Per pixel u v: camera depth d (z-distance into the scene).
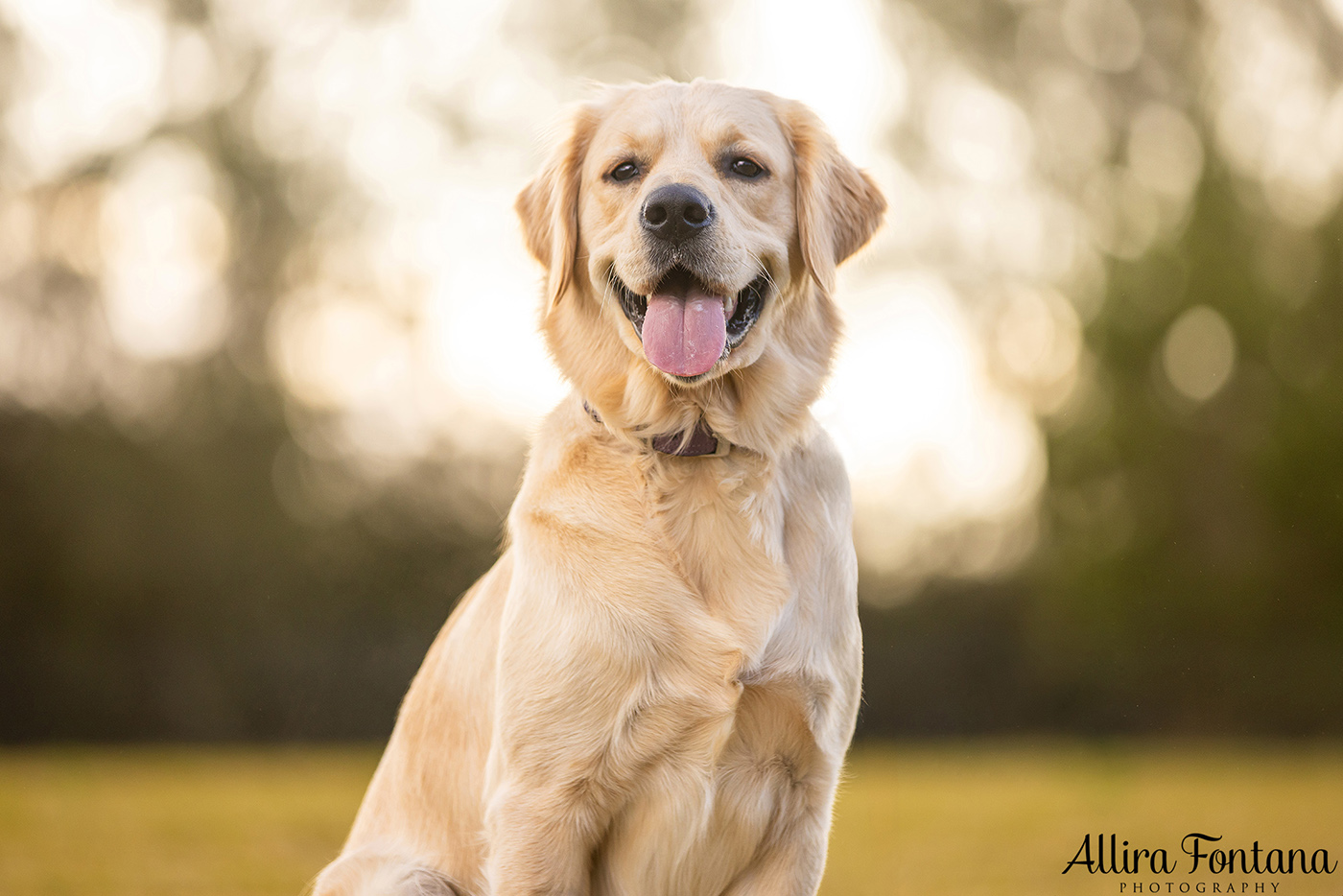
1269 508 18.66
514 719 3.41
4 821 9.84
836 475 3.79
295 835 9.00
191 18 20.09
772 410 3.68
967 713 18.73
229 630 20.48
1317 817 9.59
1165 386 18.98
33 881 6.91
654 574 3.42
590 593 3.41
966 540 18.72
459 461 19.94
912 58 19.09
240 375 20.66
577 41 20.44
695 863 3.45
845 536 3.73
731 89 4.00
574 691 3.35
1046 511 19.00
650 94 4.00
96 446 20.31
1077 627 18.83
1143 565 18.69
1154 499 18.73
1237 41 18.08
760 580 3.46
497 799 3.43
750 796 3.44
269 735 20.30
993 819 9.91
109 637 20.38
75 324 20.02
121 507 20.34
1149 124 18.62
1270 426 18.66
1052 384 19.02
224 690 20.27
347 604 20.41
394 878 3.73
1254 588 18.52
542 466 3.72
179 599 20.44
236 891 6.56
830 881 7.04
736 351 3.62
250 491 20.62
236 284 20.58
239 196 20.47
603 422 3.68
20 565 20.09
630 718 3.36
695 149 3.84
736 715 3.38
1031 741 18.86
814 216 3.94
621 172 3.89
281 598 20.50
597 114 4.09
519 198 4.29
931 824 9.62
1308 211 18.69
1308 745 18.45
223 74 20.39
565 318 3.96
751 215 3.84
